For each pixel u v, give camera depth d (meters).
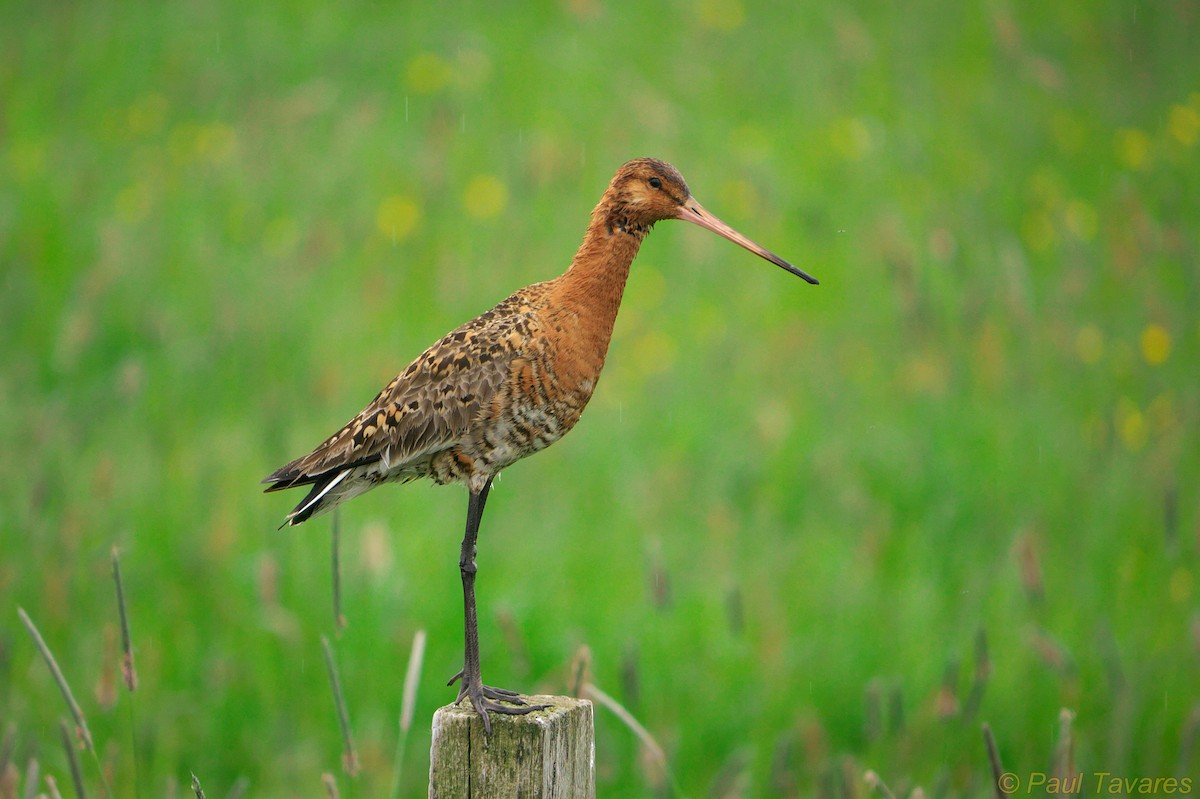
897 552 11.99
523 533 12.06
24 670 10.32
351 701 10.17
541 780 5.89
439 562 11.54
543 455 13.38
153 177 17.59
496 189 17.11
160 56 20.52
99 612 10.91
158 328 14.55
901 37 22.06
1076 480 12.94
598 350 7.80
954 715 8.96
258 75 19.84
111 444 12.88
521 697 6.50
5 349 14.60
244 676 10.31
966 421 14.04
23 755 9.21
